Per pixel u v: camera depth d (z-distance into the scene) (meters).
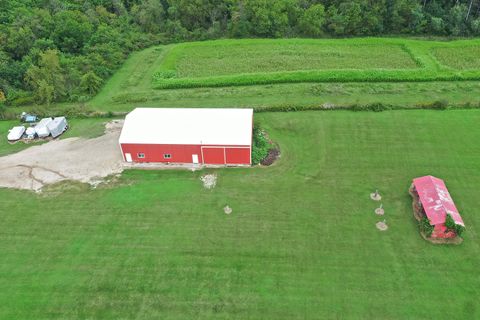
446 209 32.22
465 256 30.53
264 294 28.52
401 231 32.84
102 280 29.95
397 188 37.19
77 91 54.97
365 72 55.72
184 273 30.22
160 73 59.50
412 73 55.31
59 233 34.03
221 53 65.75
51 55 54.81
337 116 47.72
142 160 41.59
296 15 71.44
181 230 33.78
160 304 28.19
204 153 40.16
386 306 27.36
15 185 39.53
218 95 53.28
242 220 34.44
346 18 68.94
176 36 72.19
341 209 35.12
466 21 68.88
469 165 39.41
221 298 28.39
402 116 46.97
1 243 33.38
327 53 63.69
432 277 29.11
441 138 43.19
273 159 41.53
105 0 79.88
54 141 46.16
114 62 62.41
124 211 35.94
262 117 48.28
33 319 27.52
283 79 55.34
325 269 30.03
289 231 33.25
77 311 27.95
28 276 30.48
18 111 52.12
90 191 38.34
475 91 51.22
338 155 41.59
